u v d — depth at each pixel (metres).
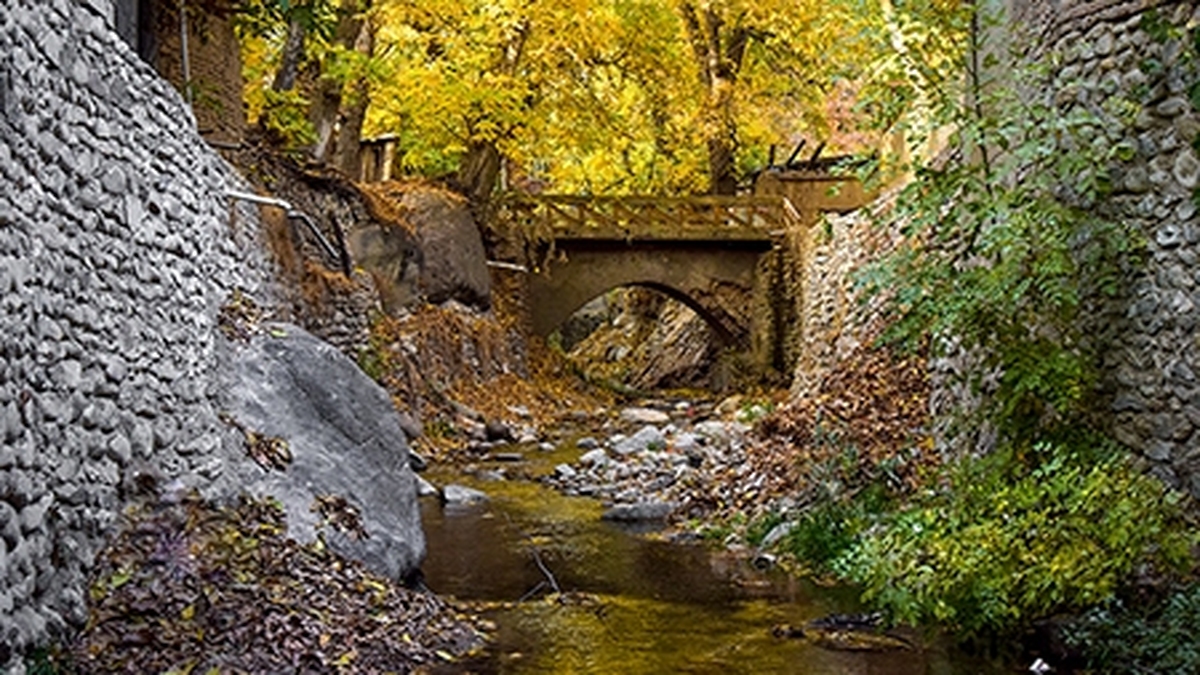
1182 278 6.04
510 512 10.16
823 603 6.89
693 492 10.21
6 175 4.22
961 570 5.81
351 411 7.61
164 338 6.07
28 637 4.13
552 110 21.98
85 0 5.28
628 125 24.64
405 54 20.89
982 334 7.11
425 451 13.69
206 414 6.38
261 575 5.60
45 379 4.52
